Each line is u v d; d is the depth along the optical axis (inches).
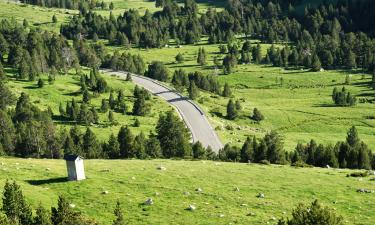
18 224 2516.0
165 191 3570.4
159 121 7106.3
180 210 3196.4
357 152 6353.3
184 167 4355.3
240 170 4320.9
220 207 3267.7
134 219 3038.9
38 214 2480.3
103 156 6747.1
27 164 4308.6
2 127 7258.9
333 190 3715.6
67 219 2544.3
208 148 6865.2
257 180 3961.6
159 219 3038.9
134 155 6599.4
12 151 7012.8
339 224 2256.4
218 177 4008.4
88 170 4111.7
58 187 3592.5
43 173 3976.4
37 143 6943.9
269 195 3558.1
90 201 3331.7
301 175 4195.4
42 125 7229.3
